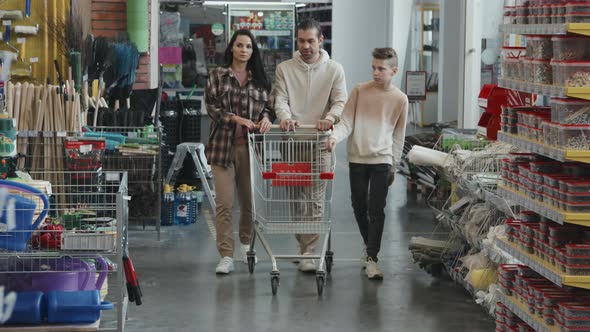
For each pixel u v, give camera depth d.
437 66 16.09
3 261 6.39
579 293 5.69
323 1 21.34
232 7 22.00
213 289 8.36
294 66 8.87
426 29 16.97
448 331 7.16
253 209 8.48
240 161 8.95
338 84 8.84
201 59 22.44
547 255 5.71
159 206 10.48
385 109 8.66
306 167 8.43
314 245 8.99
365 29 21.30
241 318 7.46
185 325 7.26
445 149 10.09
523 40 10.84
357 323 7.35
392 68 8.62
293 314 7.59
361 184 8.79
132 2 13.17
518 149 6.57
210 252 9.95
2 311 6.09
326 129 8.51
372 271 8.74
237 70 8.86
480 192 7.73
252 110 8.80
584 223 5.29
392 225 11.55
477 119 12.78
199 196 12.48
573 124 5.31
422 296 8.16
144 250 9.99
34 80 11.41
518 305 6.10
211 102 8.80
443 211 9.01
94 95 10.89
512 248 6.26
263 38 21.89
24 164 9.15
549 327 5.56
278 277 8.22
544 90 5.55
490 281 7.60
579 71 5.29
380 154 8.63
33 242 6.21
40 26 11.43
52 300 6.16
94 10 13.41
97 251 6.13
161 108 13.02
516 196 6.14
